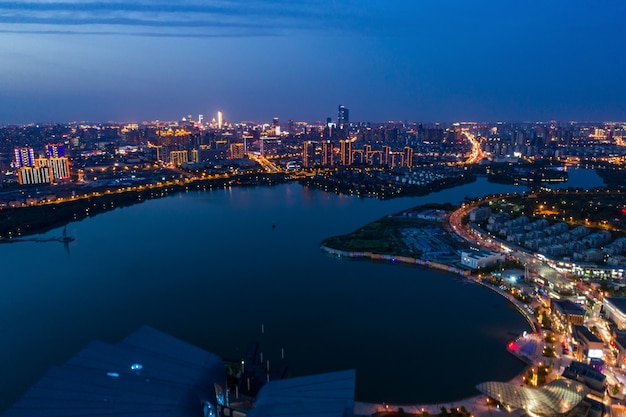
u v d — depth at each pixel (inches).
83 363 5462.6
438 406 6392.7
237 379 6909.5
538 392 5689.0
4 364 7839.6
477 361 7755.9
